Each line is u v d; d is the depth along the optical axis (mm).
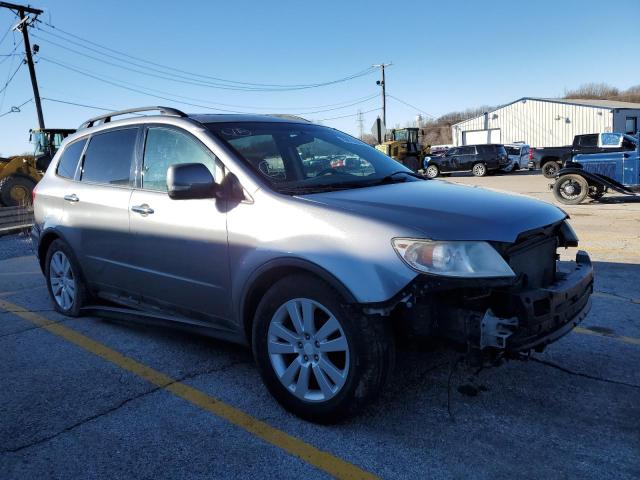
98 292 4762
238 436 2977
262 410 3260
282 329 3117
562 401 3277
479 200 3227
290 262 2967
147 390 3568
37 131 18203
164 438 2979
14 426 3141
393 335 2850
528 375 3633
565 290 2959
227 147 3510
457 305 2812
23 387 3660
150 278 3971
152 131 4082
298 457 2764
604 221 10438
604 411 3152
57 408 3350
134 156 4195
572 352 4004
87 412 3291
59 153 5297
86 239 4594
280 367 3150
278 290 3080
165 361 4055
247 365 3943
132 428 3092
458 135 49250
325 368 2945
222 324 3559
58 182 5062
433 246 2674
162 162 3932
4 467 2738
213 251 3418
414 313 2785
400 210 2932
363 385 2801
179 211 3648
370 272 2713
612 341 4211
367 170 3900
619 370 3693
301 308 3025
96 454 2840
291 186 3352
